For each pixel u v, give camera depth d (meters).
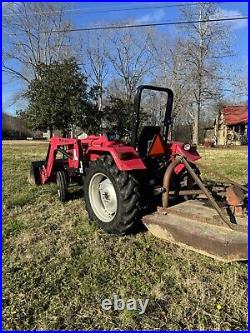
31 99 20.50
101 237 3.90
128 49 34.38
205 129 41.97
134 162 3.69
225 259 2.93
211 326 2.45
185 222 3.41
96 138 4.67
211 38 27.97
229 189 3.46
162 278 3.01
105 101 31.06
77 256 3.44
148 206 3.99
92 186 4.21
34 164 6.61
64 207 5.09
